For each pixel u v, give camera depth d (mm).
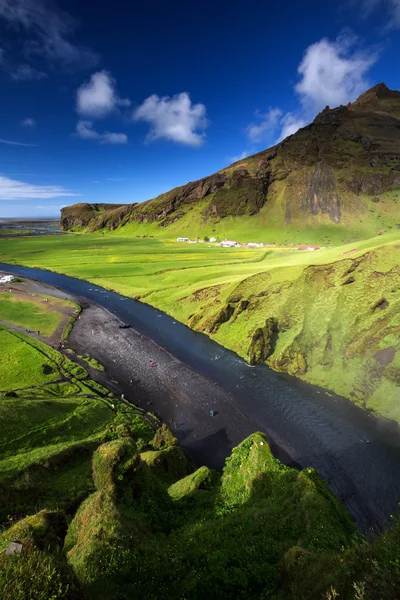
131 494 24516
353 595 9336
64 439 39969
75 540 18500
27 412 42469
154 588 15398
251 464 31984
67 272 166875
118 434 39938
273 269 92750
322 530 21094
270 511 23859
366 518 34656
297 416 52250
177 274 139875
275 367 67875
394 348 57438
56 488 30516
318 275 80938
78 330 90000
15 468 31047
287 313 76938
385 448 44781
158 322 98250
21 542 12070
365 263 75812
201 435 48031
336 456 43688
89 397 54250
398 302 63500
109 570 15570
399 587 8305
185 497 29672
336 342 67125
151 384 62062
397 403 51312
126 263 179750
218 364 70812
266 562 17453
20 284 141625
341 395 57594
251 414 52906
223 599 15164
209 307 95562
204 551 18703
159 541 20312
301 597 12195
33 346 74750
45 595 10117
